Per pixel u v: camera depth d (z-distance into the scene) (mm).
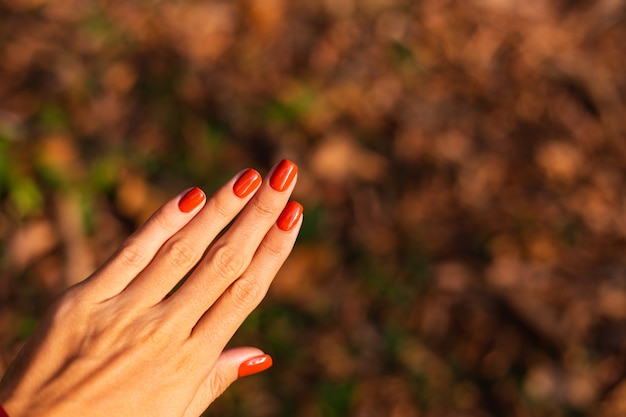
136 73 1220
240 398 927
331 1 1367
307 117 1192
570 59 1322
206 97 1196
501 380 961
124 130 1149
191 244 549
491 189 1149
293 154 1139
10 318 963
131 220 1061
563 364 970
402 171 1157
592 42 1370
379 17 1362
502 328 1004
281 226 562
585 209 1132
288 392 938
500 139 1212
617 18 1410
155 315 541
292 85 1238
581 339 993
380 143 1185
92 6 1307
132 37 1271
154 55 1248
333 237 1066
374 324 1002
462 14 1386
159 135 1149
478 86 1284
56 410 524
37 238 1021
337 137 1171
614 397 952
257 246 560
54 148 1092
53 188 1057
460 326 1006
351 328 994
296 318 992
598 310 1021
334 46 1310
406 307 1019
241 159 1139
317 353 968
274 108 1194
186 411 572
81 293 542
